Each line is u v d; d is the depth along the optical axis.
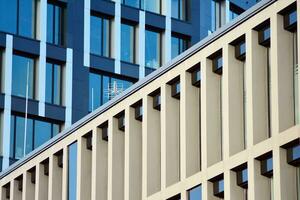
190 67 73.50
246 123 69.44
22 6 112.75
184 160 73.06
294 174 66.38
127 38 117.19
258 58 69.12
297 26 66.56
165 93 75.06
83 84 113.81
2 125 109.88
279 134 66.56
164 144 74.56
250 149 68.31
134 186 77.25
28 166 87.44
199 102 73.44
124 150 78.50
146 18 118.06
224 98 70.56
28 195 87.25
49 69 112.88
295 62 67.56
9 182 89.50
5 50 111.25
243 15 69.94
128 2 117.88
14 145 110.19
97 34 115.88
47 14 113.69
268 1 68.31
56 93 112.94
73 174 82.50
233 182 69.50
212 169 70.88
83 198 81.31
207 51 72.31
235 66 70.69
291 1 66.81
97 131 80.75
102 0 116.50
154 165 75.94
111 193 78.56
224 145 70.25
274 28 67.69
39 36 112.75
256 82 68.94
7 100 110.44
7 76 110.75
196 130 73.38
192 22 120.25
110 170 78.94
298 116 66.88
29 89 111.94
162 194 74.38
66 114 112.44
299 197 66.12
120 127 79.19
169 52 118.00
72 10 115.00
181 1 120.75
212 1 122.75
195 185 72.00
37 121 111.75
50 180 84.50
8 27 111.81
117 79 115.88
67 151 83.44
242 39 70.19
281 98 67.12
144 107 76.62
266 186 67.69
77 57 114.12
